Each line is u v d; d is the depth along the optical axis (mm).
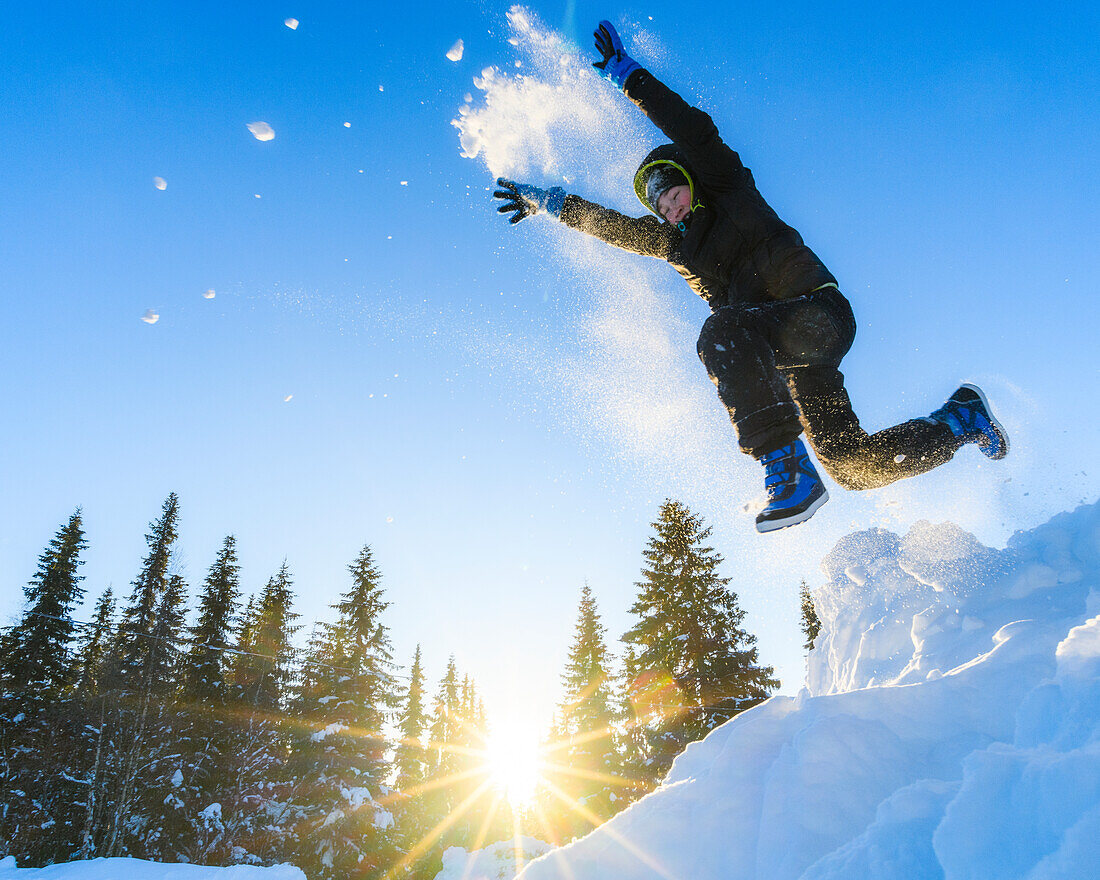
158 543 25156
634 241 2980
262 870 5375
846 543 2697
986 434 2561
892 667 2178
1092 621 1363
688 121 2457
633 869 1644
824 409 2578
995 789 1077
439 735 40000
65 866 5590
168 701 23531
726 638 19062
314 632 24406
